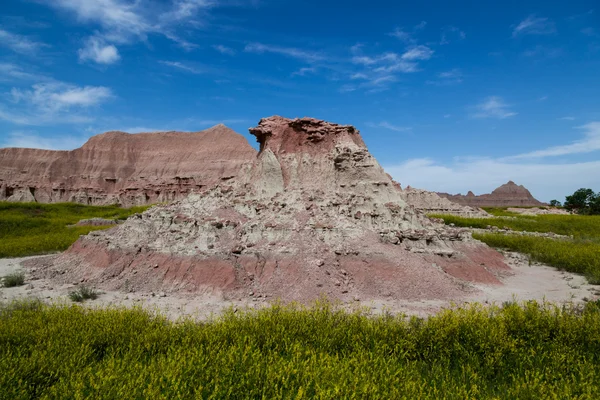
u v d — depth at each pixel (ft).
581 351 29.30
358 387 21.70
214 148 334.44
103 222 138.10
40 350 26.63
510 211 268.82
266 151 72.33
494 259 71.46
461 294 49.67
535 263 76.48
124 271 54.90
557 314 34.42
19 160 313.53
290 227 58.18
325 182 69.56
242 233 58.65
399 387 22.81
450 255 59.62
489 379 26.43
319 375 23.08
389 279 50.60
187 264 52.26
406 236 60.49
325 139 75.15
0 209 179.52
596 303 43.52
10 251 81.51
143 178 322.75
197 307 43.73
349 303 44.86
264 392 21.58
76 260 64.18
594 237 106.93
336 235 57.47
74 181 314.55
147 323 33.81
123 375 22.59
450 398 21.97
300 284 48.39
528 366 27.17
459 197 431.43
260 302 45.78
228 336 30.19
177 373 22.49
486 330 30.71
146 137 358.02
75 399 20.35
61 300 46.37
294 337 30.86
